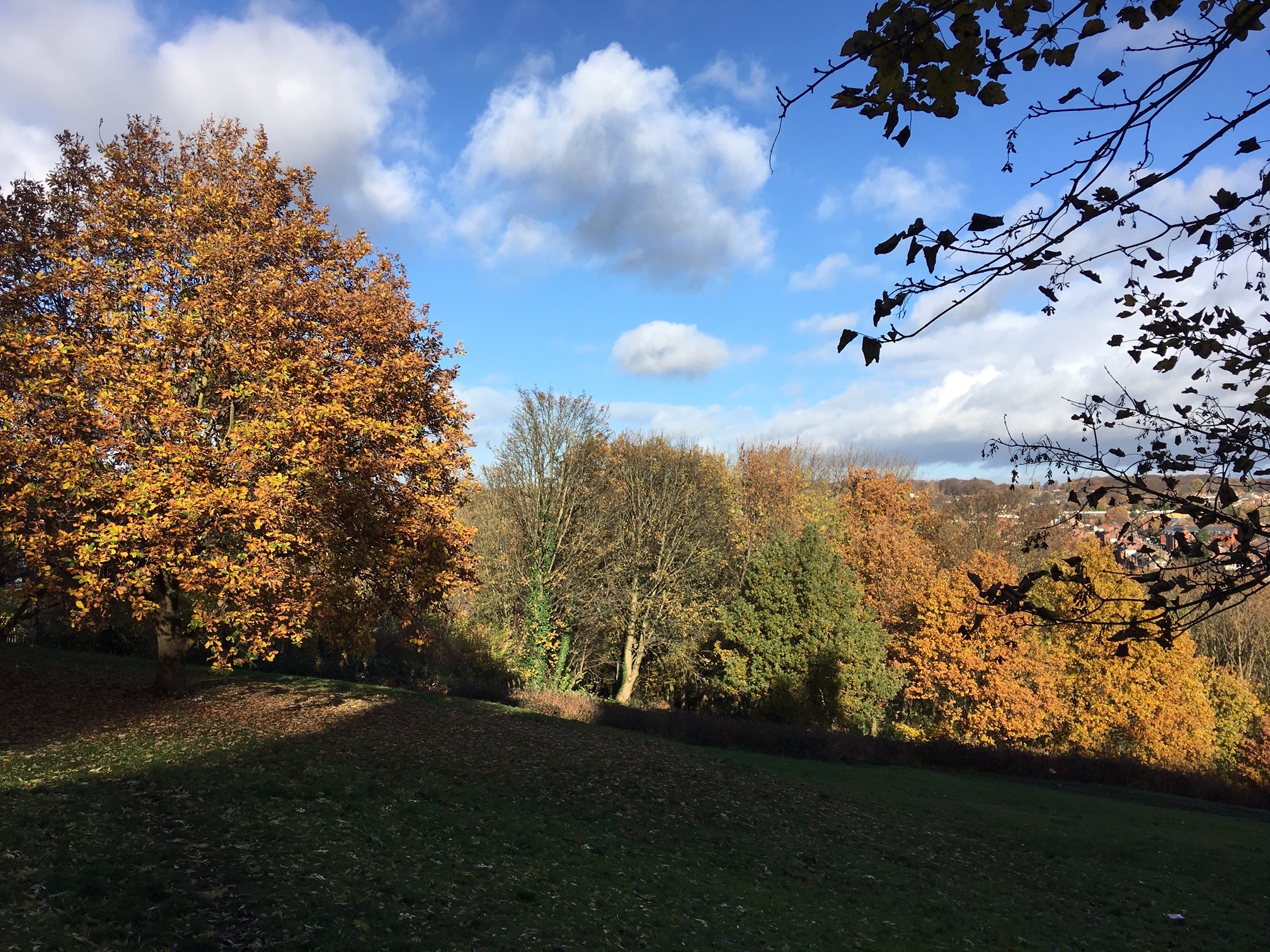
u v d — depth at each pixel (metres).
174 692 18.66
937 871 14.80
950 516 56.41
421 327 18.81
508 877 9.74
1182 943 12.31
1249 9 2.43
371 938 7.08
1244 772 41.25
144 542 14.02
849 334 2.90
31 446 13.41
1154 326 4.14
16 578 15.14
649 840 13.51
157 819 9.49
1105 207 2.76
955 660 36.03
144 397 14.31
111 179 17.02
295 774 12.70
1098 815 23.02
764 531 46.03
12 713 15.21
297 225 17.81
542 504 35.78
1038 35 2.60
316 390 14.87
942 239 2.69
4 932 6.02
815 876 13.12
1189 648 36.88
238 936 6.73
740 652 36.28
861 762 29.47
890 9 2.56
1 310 15.01
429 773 14.58
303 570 16.03
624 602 38.19
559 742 20.33
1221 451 3.76
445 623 33.59
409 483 17.23
